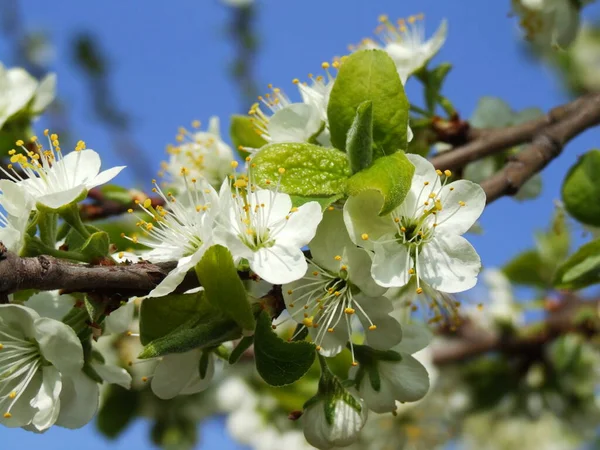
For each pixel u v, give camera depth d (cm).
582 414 56
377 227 41
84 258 41
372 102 42
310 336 42
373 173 41
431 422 56
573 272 45
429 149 48
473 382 57
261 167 42
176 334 41
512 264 57
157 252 42
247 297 41
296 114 44
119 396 58
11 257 40
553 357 56
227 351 43
